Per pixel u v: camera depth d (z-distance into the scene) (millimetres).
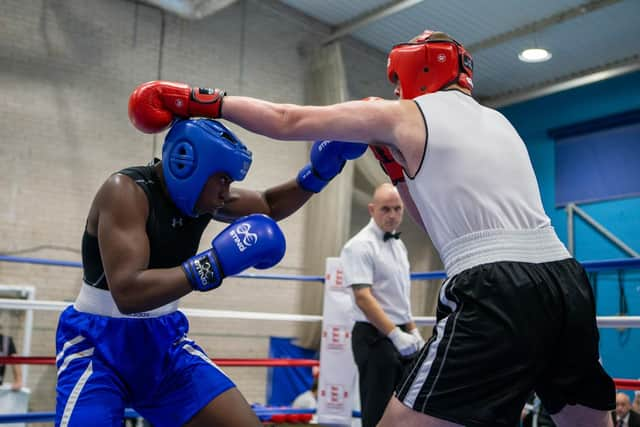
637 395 5684
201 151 1707
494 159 1642
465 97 1758
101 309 1842
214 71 7965
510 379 1489
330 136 1627
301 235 8266
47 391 6551
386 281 3250
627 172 8180
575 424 1694
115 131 7199
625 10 7312
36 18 6867
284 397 7590
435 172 1618
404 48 1826
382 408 3066
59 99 6914
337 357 3785
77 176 6922
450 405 1499
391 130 1637
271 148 8234
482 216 1584
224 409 1855
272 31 8484
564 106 8984
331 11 8469
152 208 1797
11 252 6500
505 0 7434
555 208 8859
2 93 6625
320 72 8555
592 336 1572
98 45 7207
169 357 1915
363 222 8555
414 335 3273
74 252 6820
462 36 8414
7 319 6359
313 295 7883
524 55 8172
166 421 1895
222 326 7656
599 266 2559
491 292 1508
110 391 1776
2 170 6555
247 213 2111
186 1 7039
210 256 1650
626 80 8367
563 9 7480
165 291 1621
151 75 7508
